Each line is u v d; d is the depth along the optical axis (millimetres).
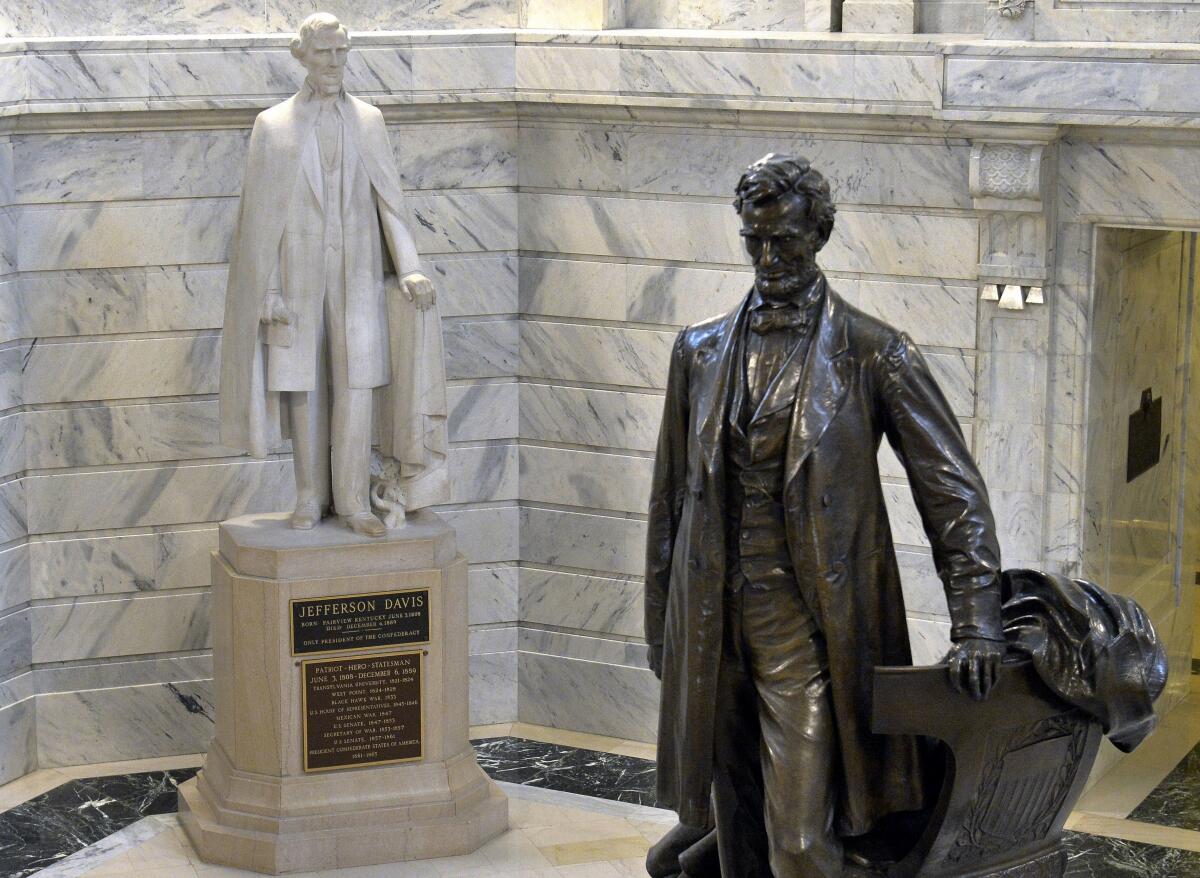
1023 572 4578
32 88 8625
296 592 7918
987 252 8367
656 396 9312
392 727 8156
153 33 9164
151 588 9328
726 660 4582
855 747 4445
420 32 9102
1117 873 8117
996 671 4293
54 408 9078
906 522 8844
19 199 8828
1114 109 7852
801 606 4473
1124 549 9164
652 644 4844
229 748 8250
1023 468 8531
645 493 9438
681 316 9172
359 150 7906
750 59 8625
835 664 4414
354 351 7977
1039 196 8094
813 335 4445
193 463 9266
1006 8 8031
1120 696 4344
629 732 9727
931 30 8625
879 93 8344
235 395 8016
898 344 4457
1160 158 8000
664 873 5047
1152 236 8977
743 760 4707
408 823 8141
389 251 8102
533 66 9148
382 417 8258
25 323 8961
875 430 4484
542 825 8562
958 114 8102
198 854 8203
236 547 8023
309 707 8031
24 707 9219
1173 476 9766
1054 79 7910
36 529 9156
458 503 9703
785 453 4402
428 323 8062
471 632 9859
